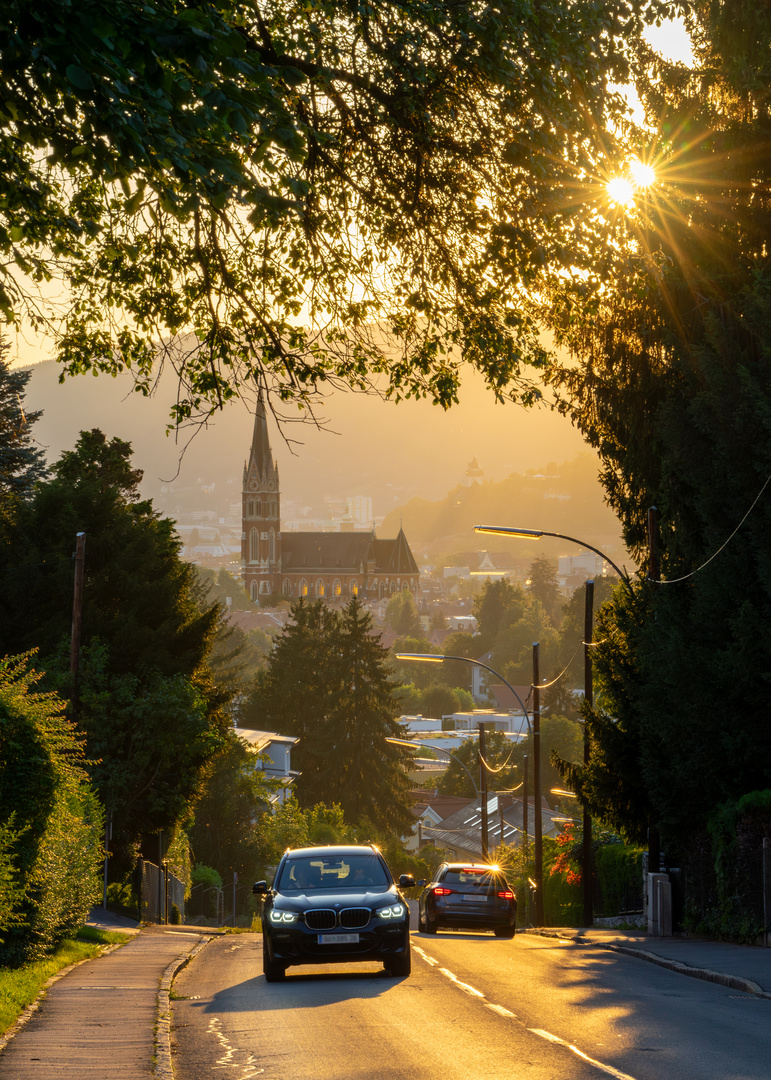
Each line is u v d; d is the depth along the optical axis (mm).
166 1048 16375
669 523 42781
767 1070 14547
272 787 107938
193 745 57406
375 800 146750
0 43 11070
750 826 32594
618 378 41656
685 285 36469
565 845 64188
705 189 35406
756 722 34969
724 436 35156
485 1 18000
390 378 21516
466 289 20719
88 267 20578
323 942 25016
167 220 19641
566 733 197875
